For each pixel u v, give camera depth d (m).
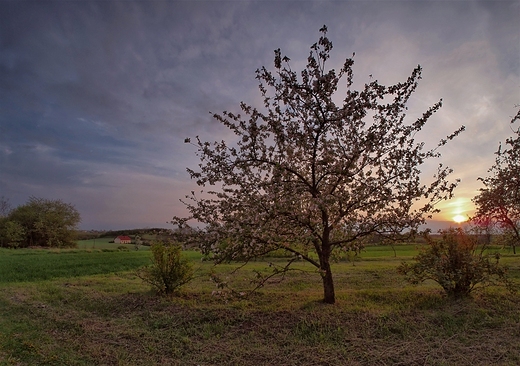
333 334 5.96
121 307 8.26
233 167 7.31
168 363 5.18
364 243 8.16
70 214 45.06
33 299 9.06
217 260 6.99
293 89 6.88
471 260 7.98
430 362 4.86
